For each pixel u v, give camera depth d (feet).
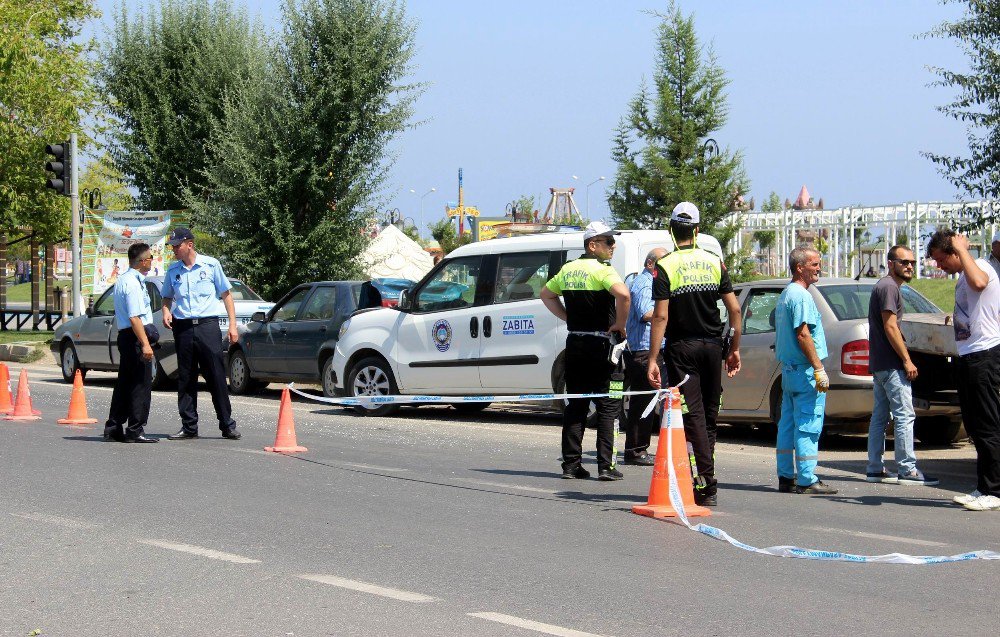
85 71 107.14
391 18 86.79
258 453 40.04
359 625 19.22
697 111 70.74
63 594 21.24
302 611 20.08
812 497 32.40
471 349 50.34
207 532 26.68
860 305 42.16
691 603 20.74
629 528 27.63
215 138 95.14
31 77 104.94
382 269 105.40
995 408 30.53
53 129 106.01
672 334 30.55
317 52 86.12
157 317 66.69
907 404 34.81
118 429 42.73
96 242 93.66
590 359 35.09
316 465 37.42
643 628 19.12
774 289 43.73
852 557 24.35
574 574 22.88
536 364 48.52
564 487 33.76
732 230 70.49
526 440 45.29
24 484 33.01
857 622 19.57
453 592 21.42
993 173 46.44
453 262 51.85
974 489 33.91
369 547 25.23
